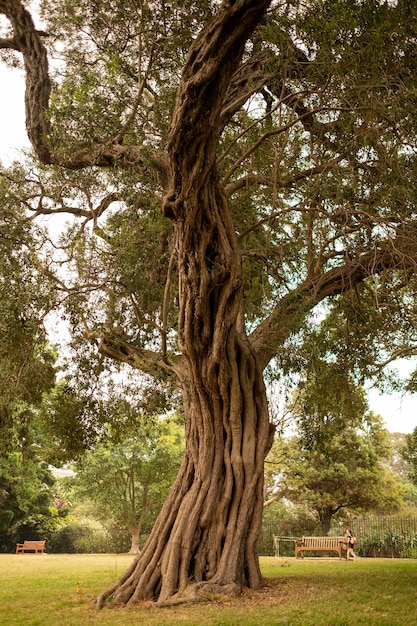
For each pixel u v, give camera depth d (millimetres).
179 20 12484
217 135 9188
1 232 13719
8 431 17141
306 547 25438
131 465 35406
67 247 14297
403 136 11312
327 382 15914
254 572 11422
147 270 13711
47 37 15242
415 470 37062
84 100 12461
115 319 14367
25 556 30297
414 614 8312
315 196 12312
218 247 10578
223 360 11398
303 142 13844
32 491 37812
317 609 8734
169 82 13148
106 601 10203
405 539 32344
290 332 13562
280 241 15055
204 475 11781
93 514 41000
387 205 11695
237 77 14039
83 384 17109
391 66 10953
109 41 14055
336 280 14328
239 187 13352
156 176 12328
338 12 10195
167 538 11438
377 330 15922
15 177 15383
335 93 11375
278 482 39969
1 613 9062
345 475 36344
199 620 8031
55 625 7875
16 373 15555
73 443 17766
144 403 17828
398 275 14672
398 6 10555
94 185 14672
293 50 11344
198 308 10875
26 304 13531
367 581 12875
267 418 12414
